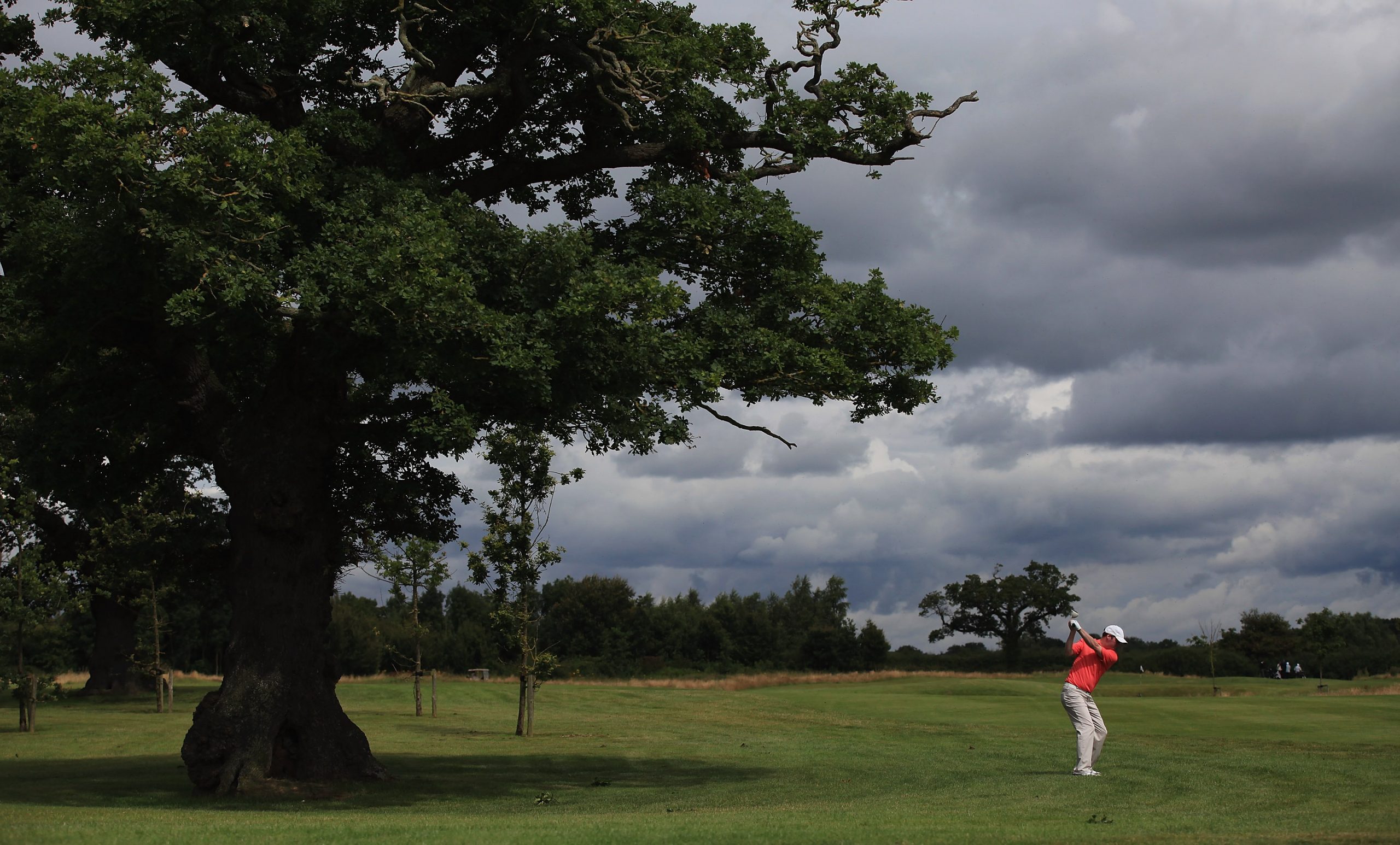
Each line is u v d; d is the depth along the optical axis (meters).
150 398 19.84
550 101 21.75
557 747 27.16
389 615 119.75
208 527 23.12
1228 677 86.12
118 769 22.97
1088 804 14.64
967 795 16.23
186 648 91.19
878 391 20.80
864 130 21.06
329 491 21.00
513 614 31.27
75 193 15.98
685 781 19.91
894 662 120.81
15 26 19.41
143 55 17.94
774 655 116.06
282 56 19.77
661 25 20.78
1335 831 11.19
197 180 15.52
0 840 10.91
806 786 18.67
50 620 39.81
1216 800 14.89
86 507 21.53
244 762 18.70
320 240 17.58
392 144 19.66
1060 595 117.88
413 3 19.14
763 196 19.86
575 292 17.23
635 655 110.75
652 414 19.14
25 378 19.44
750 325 19.73
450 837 11.26
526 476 31.28
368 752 20.38
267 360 21.97
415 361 17.05
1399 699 43.09
